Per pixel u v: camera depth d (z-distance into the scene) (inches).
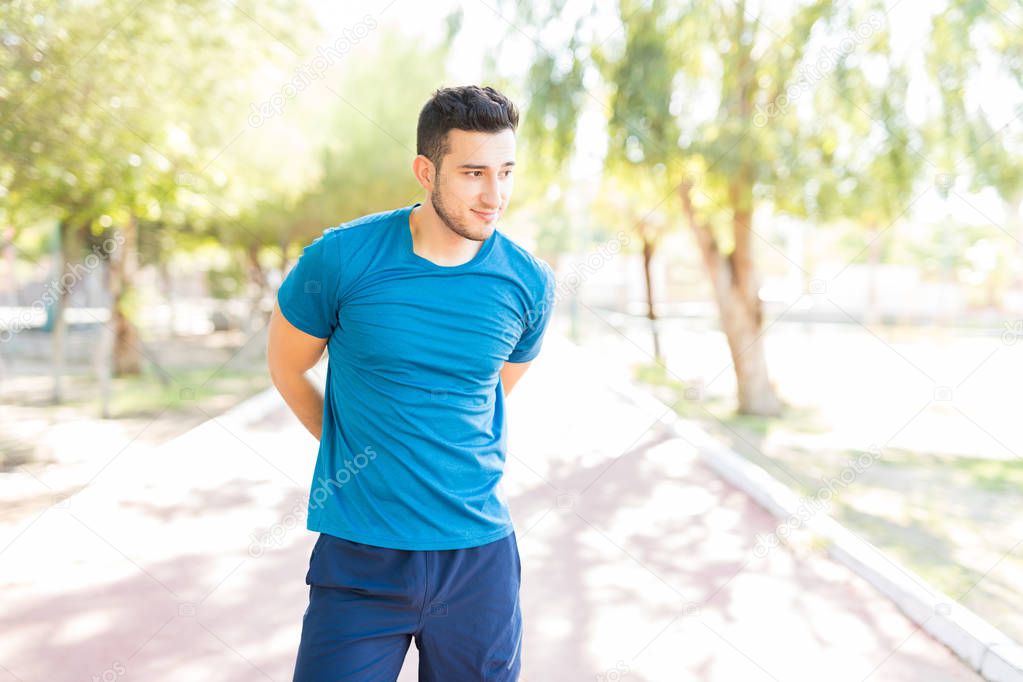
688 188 335.0
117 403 366.6
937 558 170.9
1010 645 122.0
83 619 137.2
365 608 63.2
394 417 64.1
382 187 506.3
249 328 615.5
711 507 218.2
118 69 300.4
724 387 440.5
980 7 271.6
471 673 66.8
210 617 138.7
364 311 63.2
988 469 255.8
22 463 254.7
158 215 354.9
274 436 308.0
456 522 65.0
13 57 277.1
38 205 313.9
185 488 226.1
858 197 305.7
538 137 328.2
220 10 330.6
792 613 146.1
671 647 131.4
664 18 307.0
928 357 500.7
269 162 408.8
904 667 124.9
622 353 589.6
